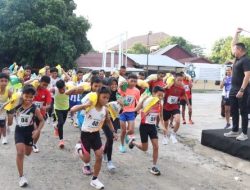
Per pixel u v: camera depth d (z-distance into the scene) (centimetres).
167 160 816
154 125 705
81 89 762
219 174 731
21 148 608
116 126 905
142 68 4356
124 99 824
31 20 3155
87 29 3419
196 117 1536
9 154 812
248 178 711
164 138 964
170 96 919
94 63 4425
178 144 974
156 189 628
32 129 633
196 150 916
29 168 719
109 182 655
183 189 635
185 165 784
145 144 725
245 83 792
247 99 821
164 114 938
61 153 841
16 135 620
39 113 627
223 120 1450
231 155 845
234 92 841
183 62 5378
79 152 658
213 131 939
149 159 816
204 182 678
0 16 3081
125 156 834
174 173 724
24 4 3102
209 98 2848
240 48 818
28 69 1218
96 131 618
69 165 749
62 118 887
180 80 909
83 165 748
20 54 3156
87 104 598
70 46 3170
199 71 4444
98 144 617
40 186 622
